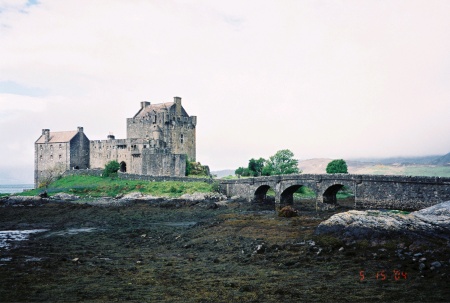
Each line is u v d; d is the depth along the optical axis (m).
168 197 104.25
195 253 39.81
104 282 28.00
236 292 25.22
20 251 40.25
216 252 39.59
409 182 61.72
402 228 36.31
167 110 146.75
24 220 71.00
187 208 85.81
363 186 69.31
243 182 103.38
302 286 26.27
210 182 115.75
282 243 39.88
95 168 149.00
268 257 35.38
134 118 148.12
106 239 50.09
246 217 62.56
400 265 30.03
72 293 25.25
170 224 65.00
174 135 147.88
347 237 37.84
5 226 64.00
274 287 26.17
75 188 118.19
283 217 59.62
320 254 34.84
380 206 66.19
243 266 32.97
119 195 108.31
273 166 140.00
